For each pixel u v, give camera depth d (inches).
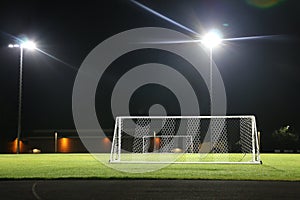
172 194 248.2
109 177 326.0
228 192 255.0
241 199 231.3
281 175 343.3
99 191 260.8
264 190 262.5
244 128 635.5
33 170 392.5
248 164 477.4
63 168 415.5
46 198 237.9
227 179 316.8
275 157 649.6
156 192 255.8
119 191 260.2
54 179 320.5
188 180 313.0
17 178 322.0
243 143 644.1
